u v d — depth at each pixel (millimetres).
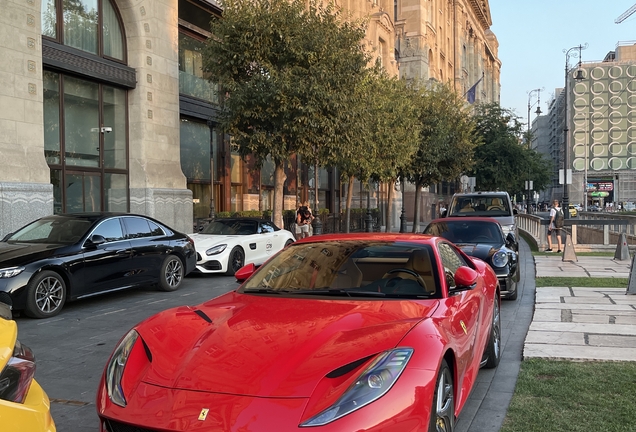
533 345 6230
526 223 27375
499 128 42156
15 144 11953
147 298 9977
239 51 15031
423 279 4145
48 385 5203
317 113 14672
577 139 108375
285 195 26438
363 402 2574
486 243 10117
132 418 2682
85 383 5262
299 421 2484
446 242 5160
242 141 15234
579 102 107875
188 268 11203
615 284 10828
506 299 9680
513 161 41406
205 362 2916
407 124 22594
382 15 36438
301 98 14578
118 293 10547
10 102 11859
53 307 8281
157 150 16812
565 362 5602
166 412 2645
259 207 22312
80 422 4301
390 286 4082
